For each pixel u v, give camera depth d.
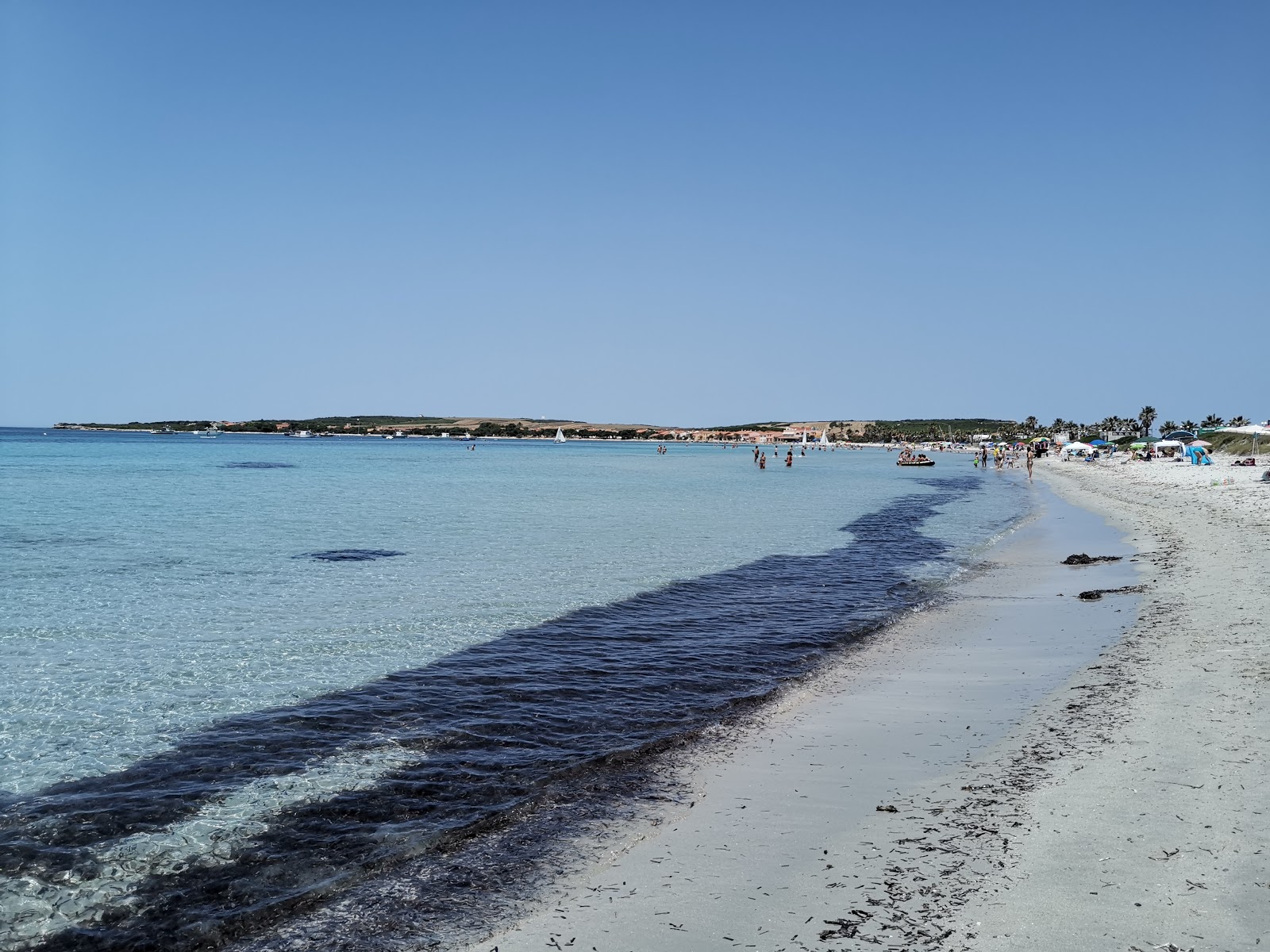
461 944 5.90
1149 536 29.22
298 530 34.56
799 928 5.75
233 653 15.03
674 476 88.19
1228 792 7.34
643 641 16.00
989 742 9.59
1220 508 37.56
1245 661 11.67
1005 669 13.09
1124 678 11.61
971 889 6.09
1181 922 5.42
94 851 7.71
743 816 7.89
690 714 11.59
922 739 9.95
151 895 6.94
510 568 24.80
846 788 8.48
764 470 105.88
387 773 9.53
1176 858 6.26
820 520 40.06
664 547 29.58
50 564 25.11
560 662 14.46
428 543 30.42
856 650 15.17
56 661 14.46
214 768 9.71
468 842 7.70
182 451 147.75
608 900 6.38
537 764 9.74
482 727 11.14
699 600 20.08
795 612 18.66
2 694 12.52
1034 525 37.12
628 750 10.10
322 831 8.05
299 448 193.00
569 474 90.62
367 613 18.45
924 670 13.45
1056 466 114.31
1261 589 17.22
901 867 6.56
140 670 13.86
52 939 6.31
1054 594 19.48
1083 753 8.77
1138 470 83.06
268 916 6.54
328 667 14.11
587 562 26.08
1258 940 5.17
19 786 9.19
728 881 6.57
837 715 11.22
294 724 11.28
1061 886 5.99
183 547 29.05
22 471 77.12
